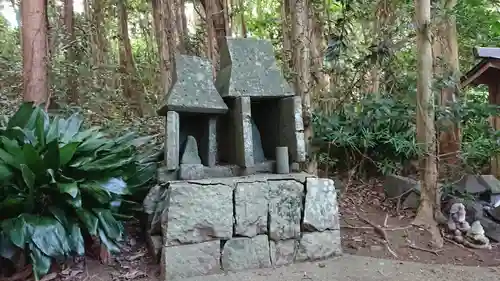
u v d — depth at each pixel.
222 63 3.18
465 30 5.20
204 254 2.52
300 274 2.54
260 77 3.00
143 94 7.47
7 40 7.68
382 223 3.40
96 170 2.64
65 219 2.44
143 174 3.04
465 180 3.75
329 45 4.17
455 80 3.95
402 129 4.07
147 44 8.73
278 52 5.14
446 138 4.25
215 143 2.92
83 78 5.72
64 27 6.17
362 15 4.69
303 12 3.78
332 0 5.30
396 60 4.84
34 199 2.46
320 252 2.81
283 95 3.02
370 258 2.84
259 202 2.70
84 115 5.03
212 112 2.84
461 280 2.49
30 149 2.36
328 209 2.89
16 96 5.62
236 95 2.86
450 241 3.14
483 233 3.14
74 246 2.39
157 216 2.64
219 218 2.58
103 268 2.55
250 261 2.62
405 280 2.47
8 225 2.30
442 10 3.96
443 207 3.61
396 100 4.38
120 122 5.47
